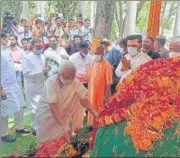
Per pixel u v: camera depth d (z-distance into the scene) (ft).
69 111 9.27
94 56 12.11
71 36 16.17
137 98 7.20
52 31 15.76
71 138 7.34
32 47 13.56
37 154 6.77
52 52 13.65
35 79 13.25
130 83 7.71
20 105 12.78
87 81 12.22
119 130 6.36
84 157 6.22
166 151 7.16
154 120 7.03
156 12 13.33
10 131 11.75
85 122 9.82
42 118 9.43
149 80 7.81
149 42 12.14
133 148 6.39
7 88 12.39
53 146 6.98
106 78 11.70
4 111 11.93
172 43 10.43
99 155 6.09
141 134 6.61
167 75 8.04
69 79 9.01
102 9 13.05
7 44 13.37
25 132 11.78
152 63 8.54
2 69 12.44
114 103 6.90
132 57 11.44
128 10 14.53
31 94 13.23
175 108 7.59
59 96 9.11
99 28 13.26
